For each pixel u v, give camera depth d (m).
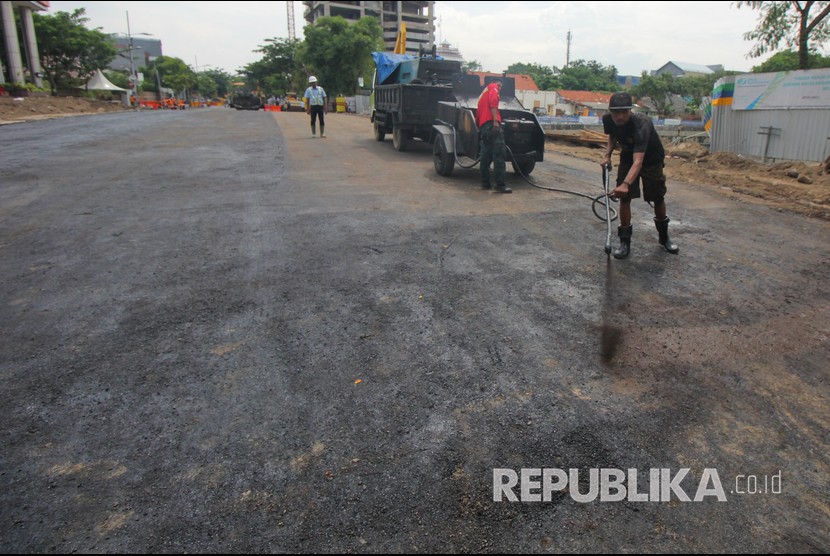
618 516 2.22
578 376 3.19
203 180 8.48
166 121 20.28
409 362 3.29
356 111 42.78
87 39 44.19
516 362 3.32
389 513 2.19
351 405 2.86
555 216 6.65
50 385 3.00
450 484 2.35
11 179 8.24
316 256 5.08
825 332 3.79
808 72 12.42
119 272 4.63
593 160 11.73
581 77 93.75
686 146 15.86
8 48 33.91
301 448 2.54
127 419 2.73
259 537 2.07
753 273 4.86
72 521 2.12
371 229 5.95
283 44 70.44
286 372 3.16
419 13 94.81
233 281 4.48
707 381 3.18
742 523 2.21
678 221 6.54
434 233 5.85
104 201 7.00
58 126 17.08
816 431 2.78
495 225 6.21
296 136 15.53
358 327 3.71
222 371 3.16
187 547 2.02
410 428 2.70
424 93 11.74
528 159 9.02
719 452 2.61
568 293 4.36
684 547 2.09
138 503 2.22
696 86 63.47
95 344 3.45
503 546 2.06
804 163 11.84
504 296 4.27
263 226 6.00
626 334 3.70
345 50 47.72
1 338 3.50
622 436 2.69
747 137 14.15
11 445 2.53
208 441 2.58
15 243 5.32
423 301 4.14
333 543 2.05
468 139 8.73
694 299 4.29
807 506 2.32
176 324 3.72
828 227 6.31
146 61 93.81
